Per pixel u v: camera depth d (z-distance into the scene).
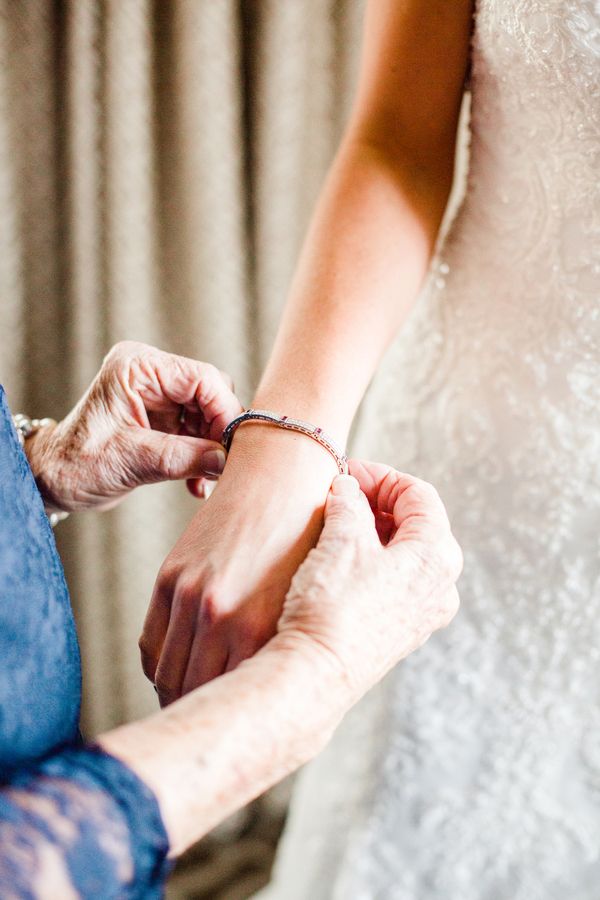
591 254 0.74
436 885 0.83
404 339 0.85
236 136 1.27
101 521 1.32
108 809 0.46
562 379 0.77
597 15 0.69
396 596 0.58
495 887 0.84
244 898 1.29
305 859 0.89
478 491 0.81
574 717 0.82
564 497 0.79
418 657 0.83
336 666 0.55
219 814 0.50
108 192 1.20
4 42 1.12
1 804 0.45
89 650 1.36
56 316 1.26
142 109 1.19
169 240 1.29
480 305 0.80
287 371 0.72
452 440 0.82
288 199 1.34
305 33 1.25
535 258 0.76
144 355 0.73
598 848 0.84
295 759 0.53
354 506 0.62
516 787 0.83
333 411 0.70
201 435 0.78
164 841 0.46
